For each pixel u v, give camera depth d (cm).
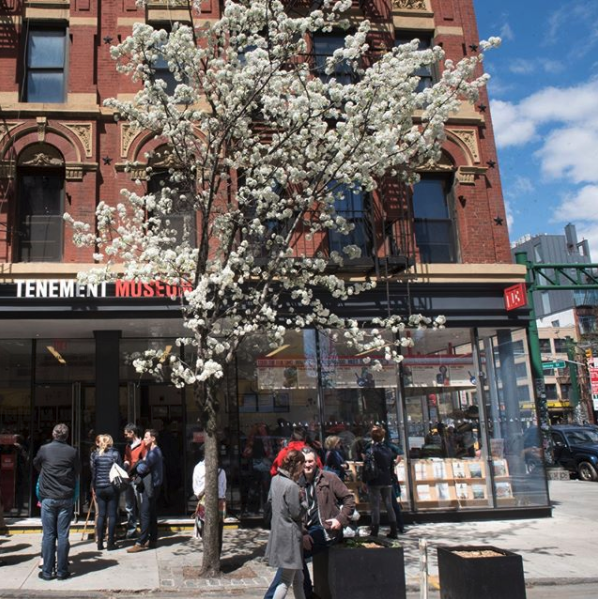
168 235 1092
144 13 1262
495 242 1277
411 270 1189
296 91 838
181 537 1011
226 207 980
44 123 1161
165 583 737
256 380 1148
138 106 972
